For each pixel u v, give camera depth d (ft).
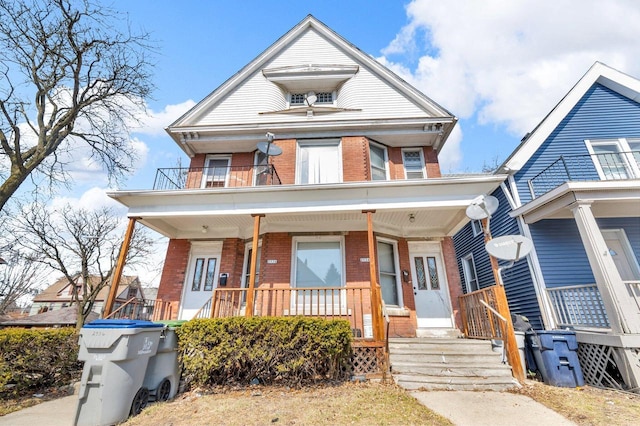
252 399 14.73
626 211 26.18
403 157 32.45
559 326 24.32
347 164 29.60
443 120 30.30
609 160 30.04
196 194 23.38
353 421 11.84
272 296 25.39
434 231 28.99
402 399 14.52
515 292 29.81
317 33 37.47
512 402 14.38
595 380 18.12
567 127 31.73
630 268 26.84
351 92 33.83
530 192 29.27
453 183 22.36
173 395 15.74
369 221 22.34
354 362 18.95
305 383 17.15
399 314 25.35
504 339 19.01
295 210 22.89
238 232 28.96
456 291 27.04
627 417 12.46
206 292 27.81
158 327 14.49
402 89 33.58
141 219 25.00
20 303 67.10
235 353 16.71
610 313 18.61
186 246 29.01
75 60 29.96
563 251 27.35
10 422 12.64
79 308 44.04
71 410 14.34
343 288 20.51
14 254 44.24
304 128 30.83
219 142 31.45
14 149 28.25
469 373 17.84
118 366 12.23
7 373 16.03
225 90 34.32
